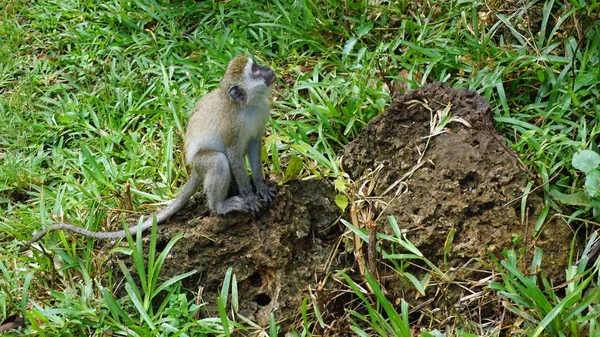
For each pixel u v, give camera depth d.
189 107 3.48
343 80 3.44
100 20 3.86
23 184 3.38
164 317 2.98
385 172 3.13
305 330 2.91
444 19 3.59
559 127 3.22
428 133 3.13
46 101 3.62
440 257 3.00
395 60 3.48
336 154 3.30
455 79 3.41
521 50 3.42
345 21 3.66
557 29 3.41
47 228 3.05
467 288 2.95
